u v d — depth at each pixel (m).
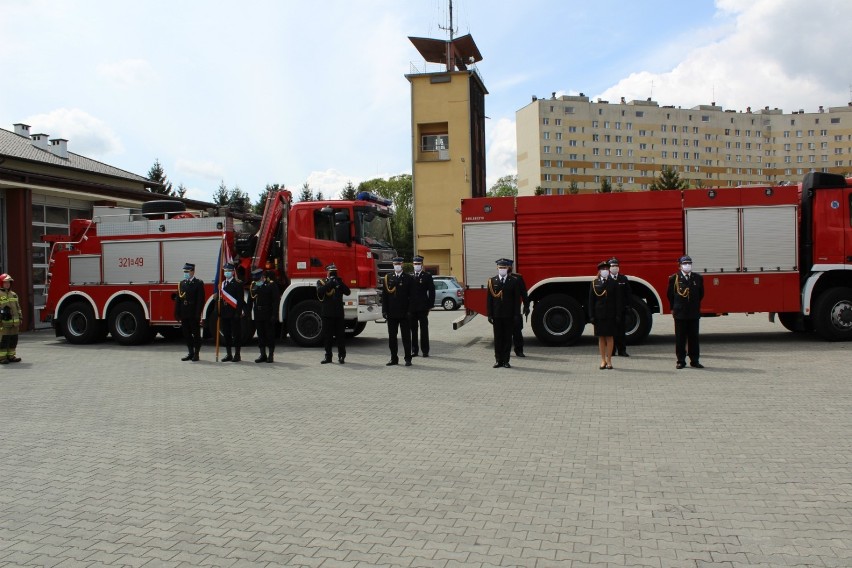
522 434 7.13
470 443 6.81
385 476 5.77
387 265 16.55
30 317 22.20
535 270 14.84
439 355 14.14
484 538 4.37
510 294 12.01
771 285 14.18
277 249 15.93
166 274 16.78
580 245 14.68
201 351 15.84
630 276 14.52
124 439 7.25
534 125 109.31
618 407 8.36
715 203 14.28
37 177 22.08
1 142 29.28
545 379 10.63
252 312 14.62
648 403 8.55
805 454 6.13
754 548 4.11
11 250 21.98
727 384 9.70
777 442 6.56
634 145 112.75
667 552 4.09
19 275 21.98
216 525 4.71
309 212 15.62
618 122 111.88
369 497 5.23
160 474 5.96
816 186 13.93
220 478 5.82
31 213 22.31
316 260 15.55
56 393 10.16
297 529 4.60
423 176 47.16
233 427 7.74
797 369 10.84
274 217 15.78
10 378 11.80
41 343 18.19
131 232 17.06
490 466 5.99
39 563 4.12
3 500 5.34
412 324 13.95
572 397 9.09
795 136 122.50
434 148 47.97
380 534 4.48
